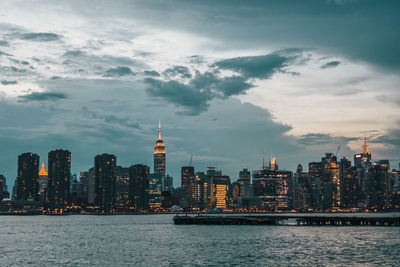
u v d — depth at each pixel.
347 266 110.25
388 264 112.25
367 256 125.94
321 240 167.75
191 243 166.62
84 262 122.56
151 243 172.12
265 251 139.00
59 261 125.12
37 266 117.12
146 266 114.44
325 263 115.00
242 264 115.44
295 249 142.88
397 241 161.12
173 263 118.56
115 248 156.75
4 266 118.12
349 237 176.75
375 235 184.00
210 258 126.31
